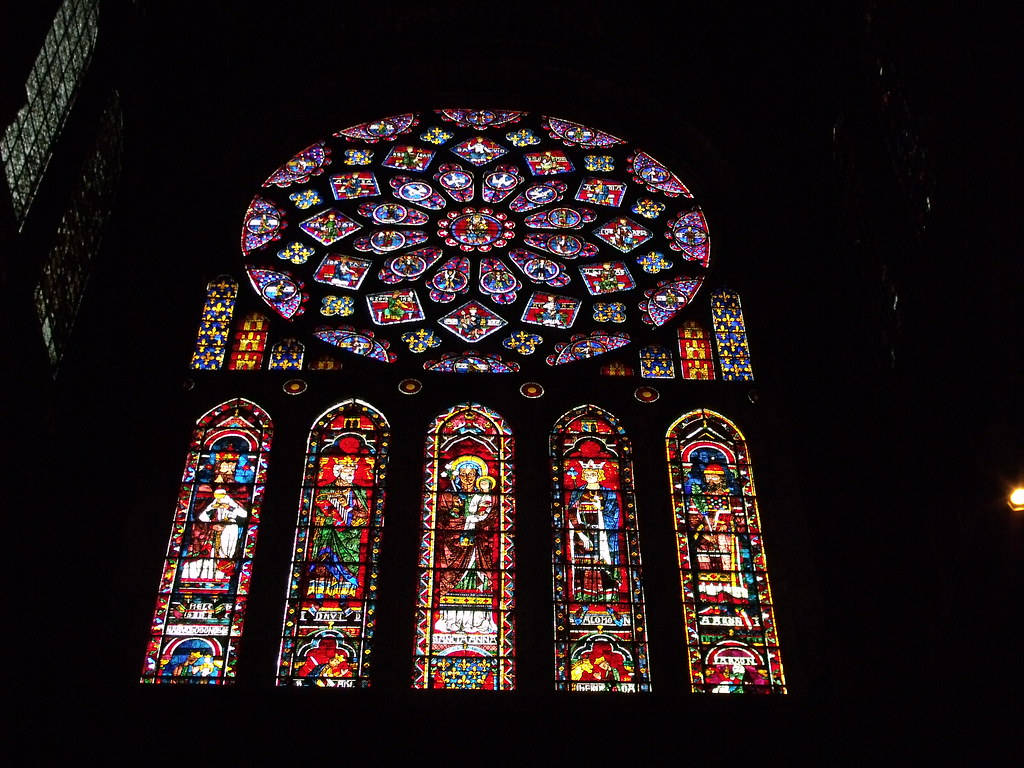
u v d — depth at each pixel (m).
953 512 17.11
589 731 16.78
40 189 17.59
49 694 16.56
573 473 20.14
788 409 20.44
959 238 16.64
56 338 18.75
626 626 18.53
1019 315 15.72
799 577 18.86
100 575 18.00
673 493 19.95
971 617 16.50
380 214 23.84
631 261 23.23
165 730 16.50
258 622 18.23
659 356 21.67
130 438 19.47
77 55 19.08
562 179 24.64
